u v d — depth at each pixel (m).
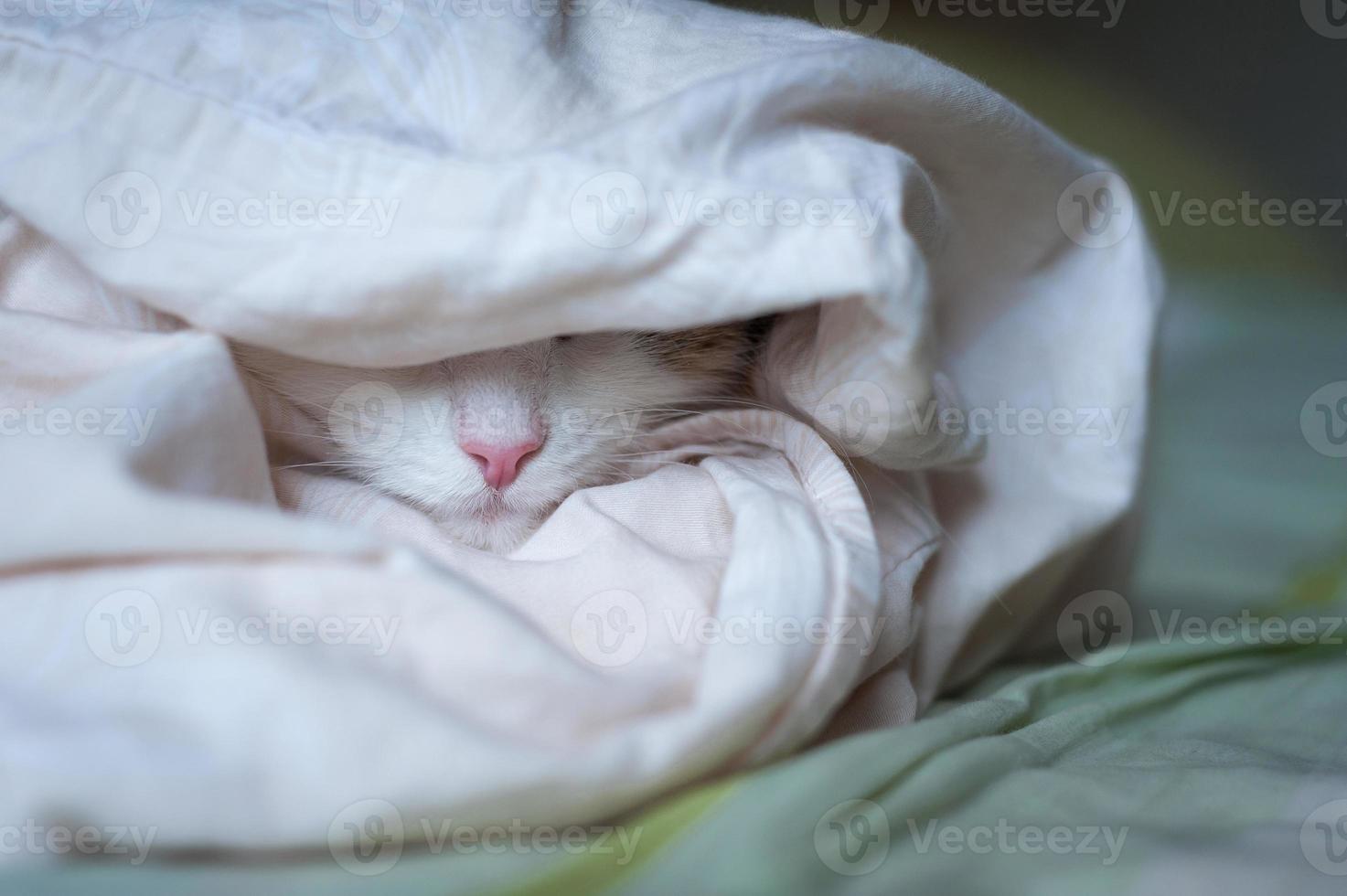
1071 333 0.33
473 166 0.26
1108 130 0.66
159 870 0.22
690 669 0.24
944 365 0.32
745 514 0.26
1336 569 0.38
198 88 0.26
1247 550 0.39
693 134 0.26
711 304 0.26
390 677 0.23
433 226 0.26
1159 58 0.65
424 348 0.27
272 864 0.22
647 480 0.29
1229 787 0.26
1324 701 0.30
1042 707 0.29
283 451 0.32
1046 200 0.32
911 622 0.29
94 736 0.22
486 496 0.32
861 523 0.27
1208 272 0.64
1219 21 0.63
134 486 0.24
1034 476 0.32
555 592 0.26
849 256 0.25
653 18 0.29
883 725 0.28
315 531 0.24
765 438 0.30
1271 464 0.44
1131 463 0.33
